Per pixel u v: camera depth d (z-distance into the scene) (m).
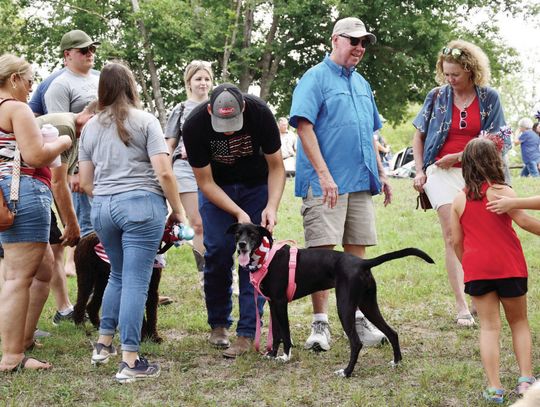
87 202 6.53
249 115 4.98
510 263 4.20
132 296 4.61
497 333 4.23
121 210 4.59
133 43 24.27
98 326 5.86
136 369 4.61
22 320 4.80
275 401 4.20
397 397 4.22
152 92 26.92
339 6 23.02
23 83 4.70
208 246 5.31
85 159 4.82
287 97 26.56
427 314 6.27
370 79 25.83
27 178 4.69
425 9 24.67
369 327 5.40
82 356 5.16
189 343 5.48
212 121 4.82
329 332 5.42
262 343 5.53
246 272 5.28
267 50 24.77
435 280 7.46
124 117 4.64
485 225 4.25
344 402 4.23
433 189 5.96
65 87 6.48
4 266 4.94
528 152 19.12
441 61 5.84
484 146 4.30
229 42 24.53
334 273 4.81
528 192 13.08
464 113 5.85
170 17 23.02
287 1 24.06
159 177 4.64
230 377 4.71
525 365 4.24
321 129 5.37
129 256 4.62
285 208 12.94
